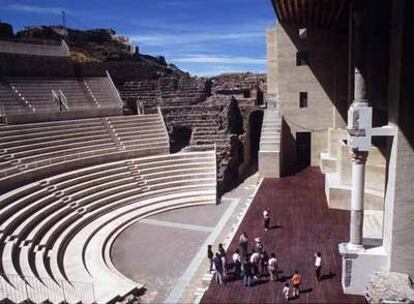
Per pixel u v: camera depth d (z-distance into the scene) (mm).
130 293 16688
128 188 28281
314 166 32938
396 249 14992
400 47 14055
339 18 27438
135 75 44594
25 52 36719
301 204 25125
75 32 55125
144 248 21562
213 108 37406
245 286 16484
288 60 31781
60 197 24625
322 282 16438
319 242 19906
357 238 15844
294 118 32344
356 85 15359
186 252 21000
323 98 31641
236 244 20125
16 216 20734
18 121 29703
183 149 34562
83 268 18594
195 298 16453
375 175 21484
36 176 25734
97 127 32969
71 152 29500
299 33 31219
